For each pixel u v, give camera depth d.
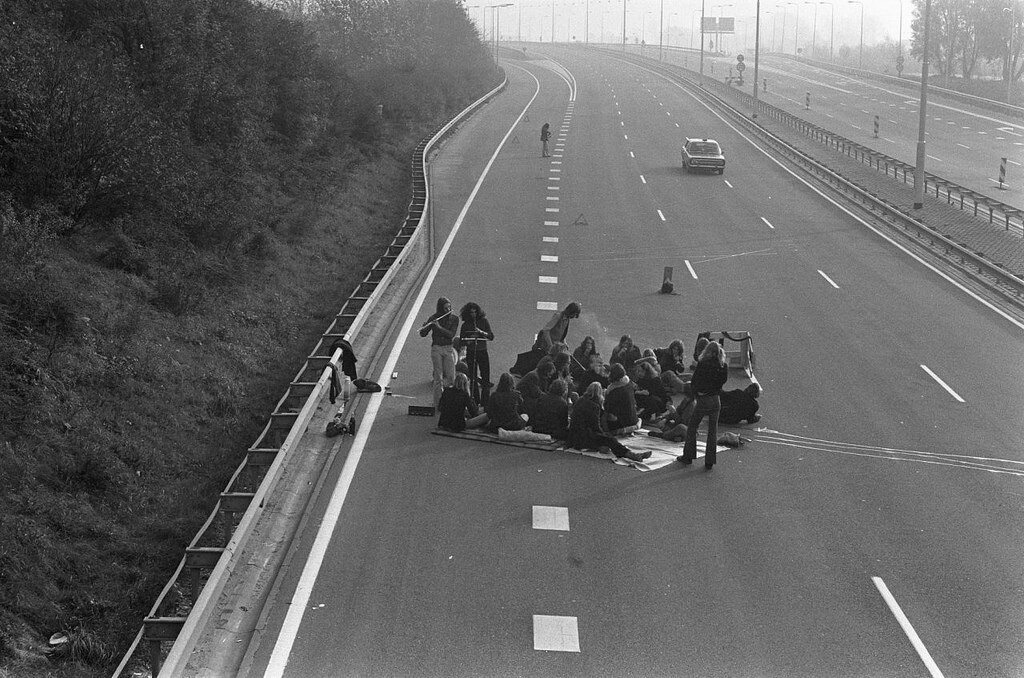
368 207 34.78
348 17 63.53
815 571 11.58
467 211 36.94
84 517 11.59
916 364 20.34
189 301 19.47
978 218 35.81
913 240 32.88
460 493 13.53
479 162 48.69
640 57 133.00
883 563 11.83
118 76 23.08
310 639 9.89
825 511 13.29
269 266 24.17
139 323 17.17
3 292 15.33
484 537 12.21
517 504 13.21
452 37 88.69
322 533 12.22
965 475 14.73
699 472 14.57
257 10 39.44
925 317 24.03
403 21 68.75
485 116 68.25
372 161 42.75
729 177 45.84
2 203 17.39
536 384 16.30
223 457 14.23
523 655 9.70
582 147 54.41
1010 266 28.59
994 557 12.05
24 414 12.97
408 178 42.03
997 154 55.41
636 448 15.42
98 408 14.13
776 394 18.36
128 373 15.45
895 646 10.04
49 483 12.02
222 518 12.26
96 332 16.11
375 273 24.16
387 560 11.56
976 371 19.94
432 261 29.22
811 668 9.62
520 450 15.22
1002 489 14.21
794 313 24.33
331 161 37.47
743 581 11.29
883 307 24.97
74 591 10.28
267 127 35.03
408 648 9.77
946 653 9.93
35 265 16.41
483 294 25.56
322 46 59.44
